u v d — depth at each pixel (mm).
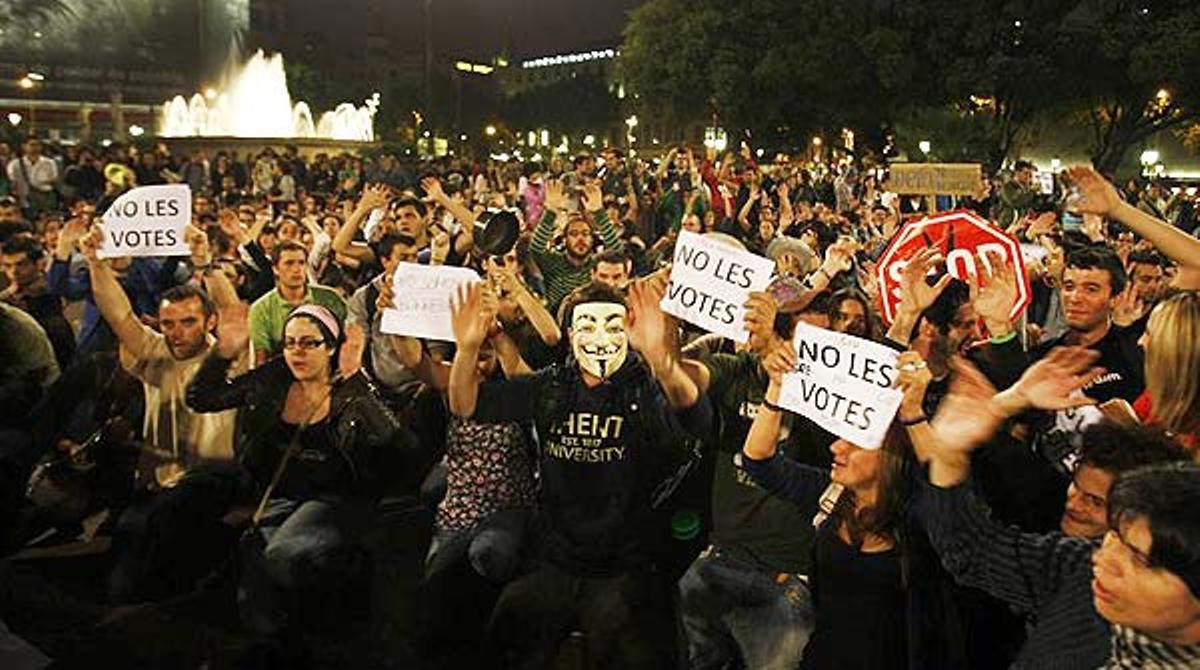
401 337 5398
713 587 4621
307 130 36406
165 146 26688
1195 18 35781
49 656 5250
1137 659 2404
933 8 39344
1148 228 4566
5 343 6469
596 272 7223
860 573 3764
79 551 6578
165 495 5820
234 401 5621
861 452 3719
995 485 3957
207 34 36031
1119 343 5195
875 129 44969
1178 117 39656
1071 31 37656
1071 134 47406
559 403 4586
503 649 4777
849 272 8844
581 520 4543
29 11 44500
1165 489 2320
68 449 6645
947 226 5211
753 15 43625
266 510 5402
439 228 9352
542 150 80688
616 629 4523
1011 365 4426
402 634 5594
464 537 5395
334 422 5305
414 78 82500
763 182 20484
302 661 5262
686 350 5422
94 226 6195
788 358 3920
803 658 3973
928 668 3664
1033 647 2971
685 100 46562
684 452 4684
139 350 6027
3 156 19031
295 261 7379
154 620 5633
